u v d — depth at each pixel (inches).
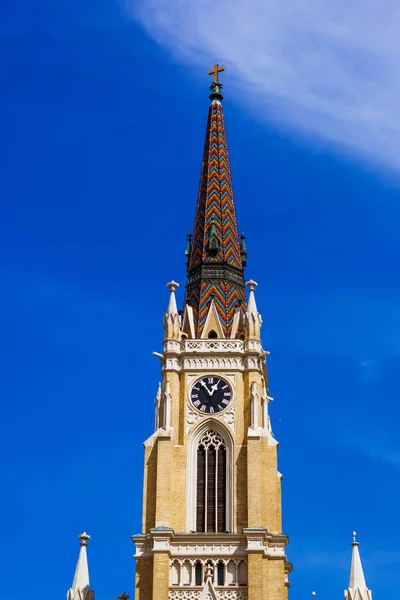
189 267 5851.4
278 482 5221.5
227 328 5575.8
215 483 5191.9
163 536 4990.2
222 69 6378.0
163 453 5187.0
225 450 5265.8
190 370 5418.3
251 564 4933.6
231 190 6092.5
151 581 4970.5
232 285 5738.2
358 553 4960.6
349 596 4854.8
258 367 5423.2
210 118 6304.1
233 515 5098.4
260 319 5570.9
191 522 5118.1
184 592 4945.9
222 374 5403.5
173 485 5172.2
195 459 5251.0
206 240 5861.2
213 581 4960.6
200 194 6072.8
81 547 5044.3
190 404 5349.4
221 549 5019.7
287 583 5226.4
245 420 5310.0
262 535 4980.3
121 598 5088.6
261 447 5211.6
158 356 5497.1
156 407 5408.5
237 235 5935.0
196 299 5693.9
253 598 4869.6
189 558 5007.4
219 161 6136.8
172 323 5526.6
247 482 5128.0
